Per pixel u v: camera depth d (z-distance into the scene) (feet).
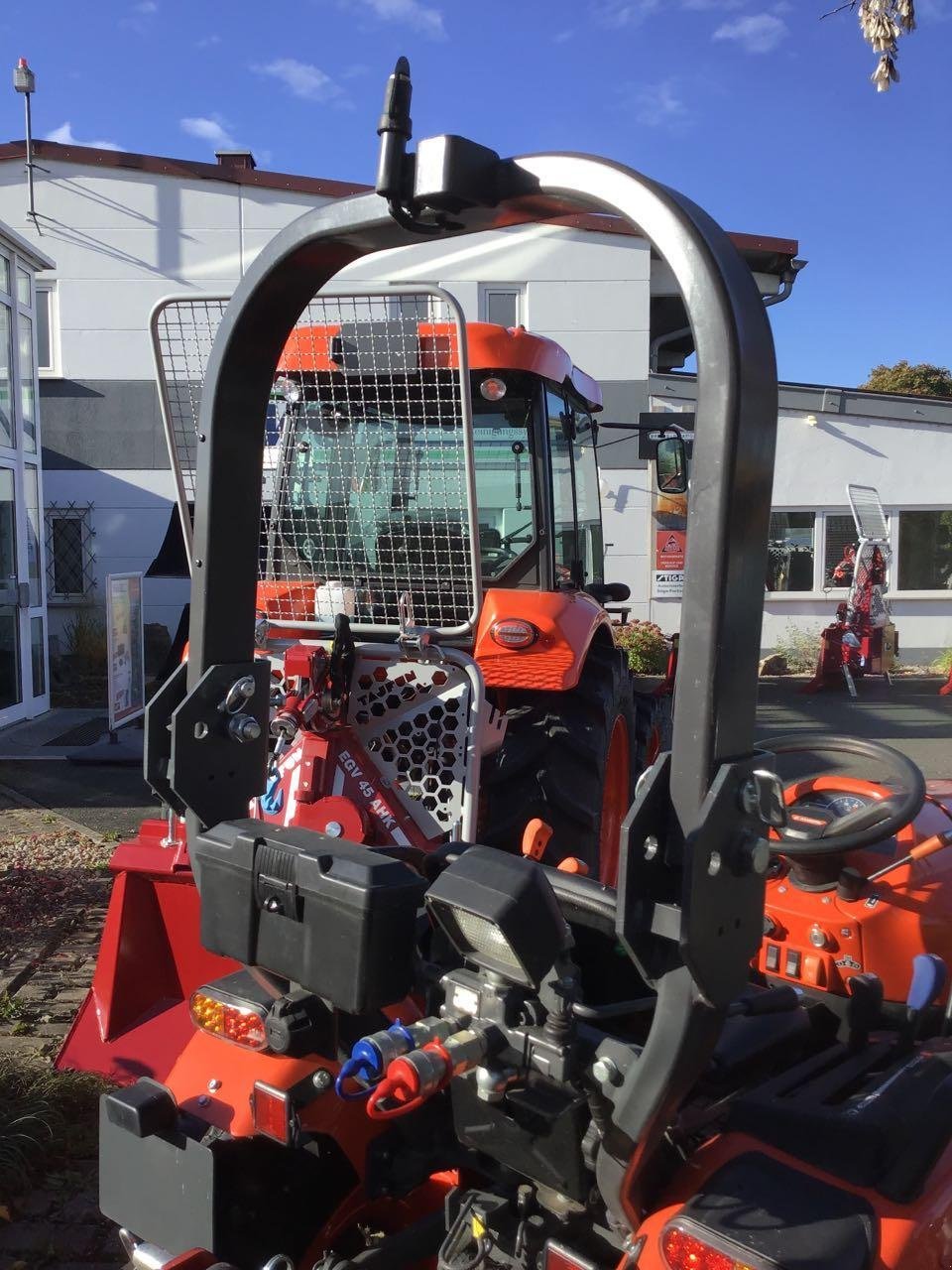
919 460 44.57
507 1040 5.03
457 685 10.69
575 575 15.06
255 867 5.48
